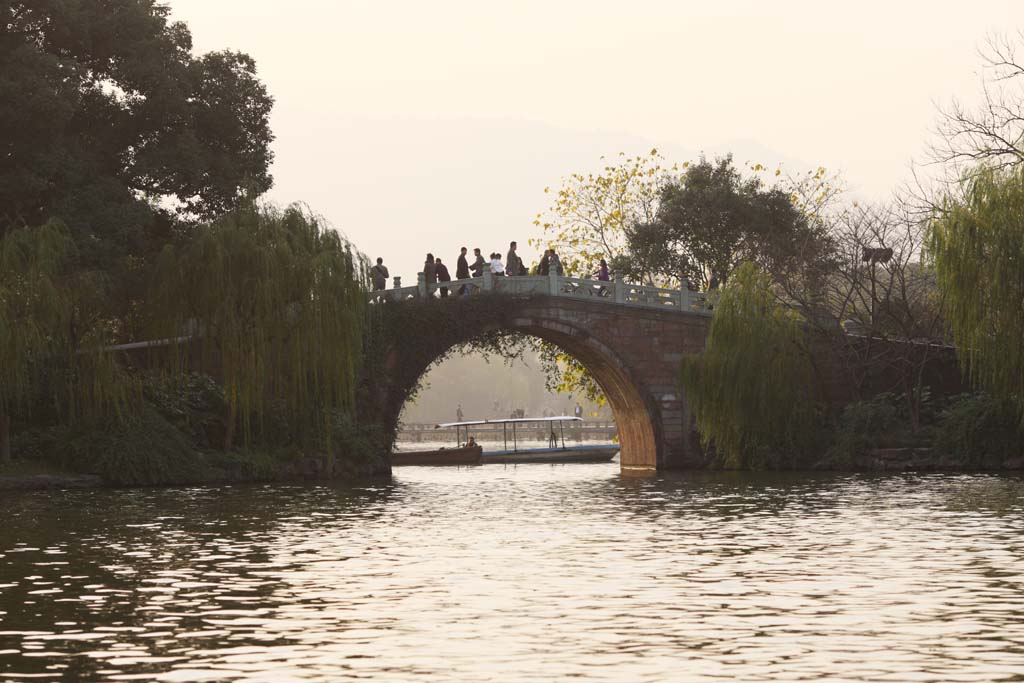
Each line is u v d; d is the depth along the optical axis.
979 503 33.16
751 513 31.58
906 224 54.03
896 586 19.30
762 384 50.84
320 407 46.56
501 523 29.72
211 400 47.19
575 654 14.64
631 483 46.00
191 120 53.41
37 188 47.06
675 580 20.14
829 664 14.02
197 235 44.44
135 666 14.21
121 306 47.06
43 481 40.50
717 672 13.69
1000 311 42.53
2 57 48.38
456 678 13.52
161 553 23.97
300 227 45.81
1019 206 42.84
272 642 15.47
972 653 14.54
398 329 53.09
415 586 19.73
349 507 34.31
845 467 50.56
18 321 39.25
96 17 51.34
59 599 18.70
